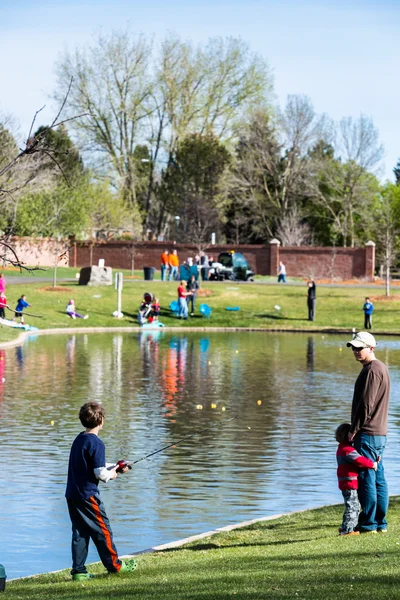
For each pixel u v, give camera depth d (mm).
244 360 33656
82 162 79312
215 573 8398
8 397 23453
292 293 57250
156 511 12969
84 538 8672
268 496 13844
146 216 87062
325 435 18984
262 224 90125
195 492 14102
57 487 14242
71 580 8664
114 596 7594
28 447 17250
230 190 88188
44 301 50531
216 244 79062
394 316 51438
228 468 15812
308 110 88188
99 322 48094
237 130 87625
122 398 23766
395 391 26031
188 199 84438
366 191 89188
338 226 88312
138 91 81688
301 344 41000
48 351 35656
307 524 11203
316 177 89750
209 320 50406
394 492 13898
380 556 8594
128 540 11539
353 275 75812
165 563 9211
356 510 9875
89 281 56438
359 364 32844
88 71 79188
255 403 23312
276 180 89375
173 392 25078
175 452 17125
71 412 21328
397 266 82438
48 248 74188
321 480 14930
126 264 79188
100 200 78000
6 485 14320
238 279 69125
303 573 8078
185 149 84188
